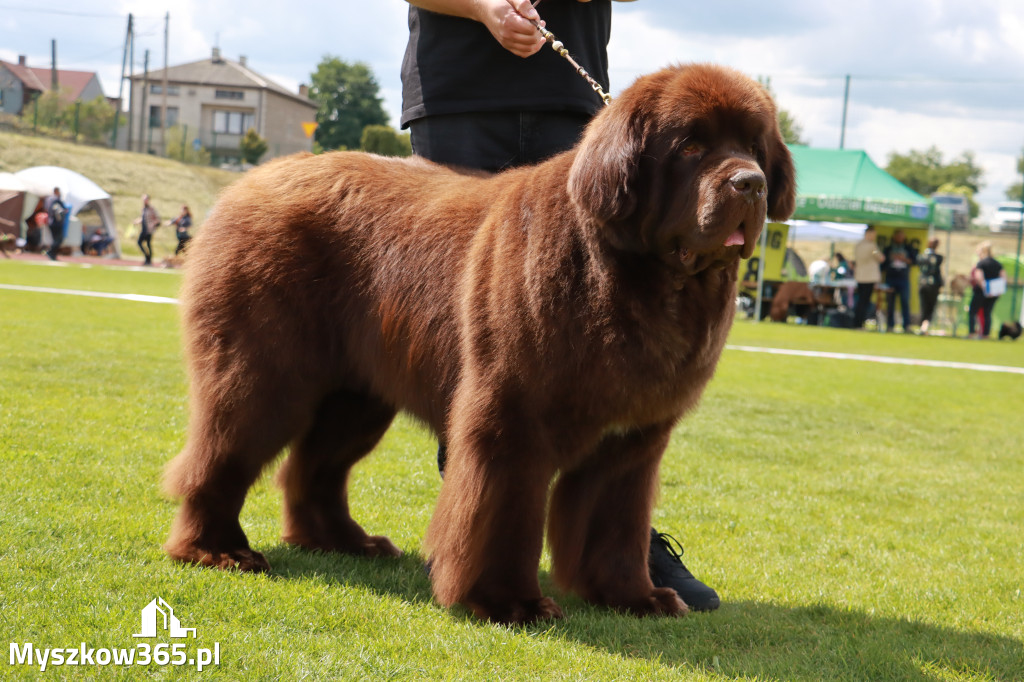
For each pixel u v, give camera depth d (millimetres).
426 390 3023
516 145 3369
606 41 3596
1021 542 4195
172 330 10539
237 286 3137
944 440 6988
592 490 2971
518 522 2723
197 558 3043
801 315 22438
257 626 2508
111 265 28141
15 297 13609
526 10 3080
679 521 4242
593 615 2859
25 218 29891
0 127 49469
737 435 6629
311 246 3160
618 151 2512
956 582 3520
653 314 2572
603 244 2568
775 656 2604
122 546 3115
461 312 2852
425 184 3199
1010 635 2912
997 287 21422
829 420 7609
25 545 2996
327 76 85438
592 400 2633
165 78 64625
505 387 2695
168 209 43188
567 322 2605
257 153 67938
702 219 2404
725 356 12633
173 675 2133
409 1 3316
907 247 23594
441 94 3383
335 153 3389
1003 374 12336
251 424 3086
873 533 4234
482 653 2436
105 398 6023
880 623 2969
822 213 21750
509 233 2766
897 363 13141
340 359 3219
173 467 3201
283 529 3553
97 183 42156
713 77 2600
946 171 73750
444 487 2836
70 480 3904
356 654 2346
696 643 2682
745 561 3656
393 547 3512
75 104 54281
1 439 4543
